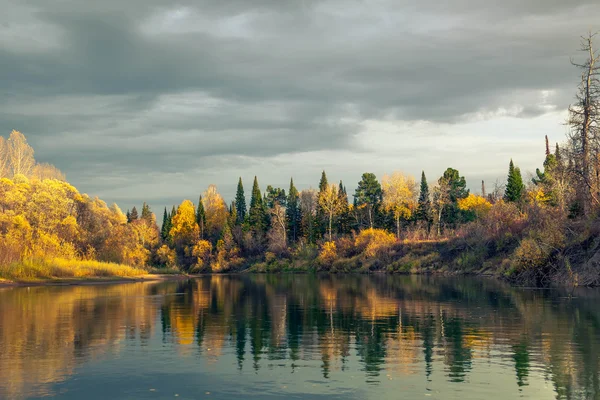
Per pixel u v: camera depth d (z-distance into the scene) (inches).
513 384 484.7
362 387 481.1
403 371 538.6
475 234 2967.5
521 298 1273.4
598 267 1592.0
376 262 3599.9
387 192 4800.7
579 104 1947.6
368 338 733.9
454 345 670.5
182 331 810.2
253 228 5305.1
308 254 4453.7
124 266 3100.4
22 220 2726.4
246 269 4793.3
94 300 1398.9
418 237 3794.3
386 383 493.0
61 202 3152.1
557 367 546.0
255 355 622.5
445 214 4414.4
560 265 1737.2
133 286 2197.3
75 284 2290.8
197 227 5447.8
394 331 792.3
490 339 708.7
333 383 495.5
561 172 2105.1
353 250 4097.0
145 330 823.1
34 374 534.9
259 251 5034.5
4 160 3695.9
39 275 2390.5
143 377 522.3
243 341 718.5
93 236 3400.6
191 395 462.3
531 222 2379.4
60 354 631.2
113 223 3742.6
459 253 2994.6
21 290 1846.7
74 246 3159.5
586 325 815.7
